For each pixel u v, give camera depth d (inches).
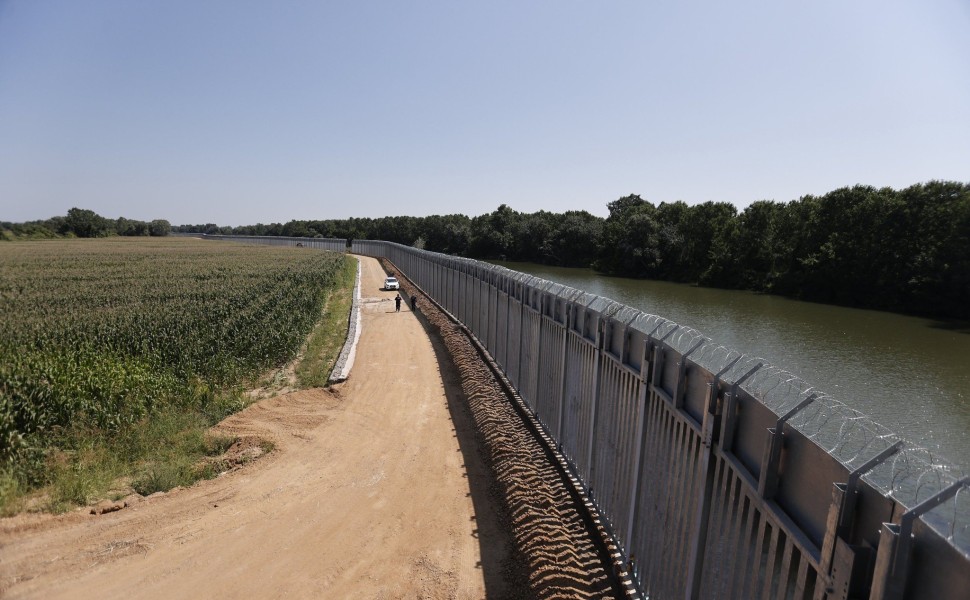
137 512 293.0
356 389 530.6
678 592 164.7
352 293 1347.2
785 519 108.4
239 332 667.4
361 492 319.6
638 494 203.8
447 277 960.9
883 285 1385.3
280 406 476.1
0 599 222.2
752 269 1894.7
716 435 143.6
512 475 315.6
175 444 384.2
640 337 209.2
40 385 404.2
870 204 1435.8
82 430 387.5
